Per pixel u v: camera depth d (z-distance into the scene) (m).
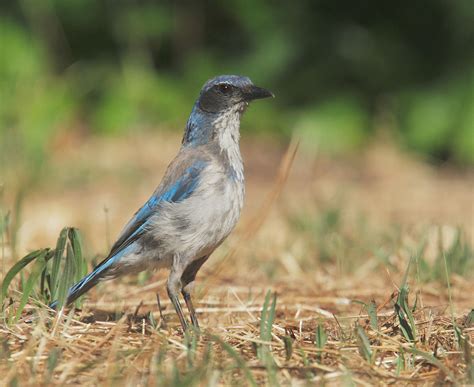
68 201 15.91
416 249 11.46
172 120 20.62
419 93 20.33
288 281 10.76
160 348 7.29
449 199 16.66
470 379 6.73
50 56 21.19
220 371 6.74
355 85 20.80
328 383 6.79
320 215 13.49
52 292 8.56
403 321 7.82
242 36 21.19
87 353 7.33
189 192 8.70
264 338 7.59
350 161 19.64
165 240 8.73
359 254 11.68
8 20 20.84
